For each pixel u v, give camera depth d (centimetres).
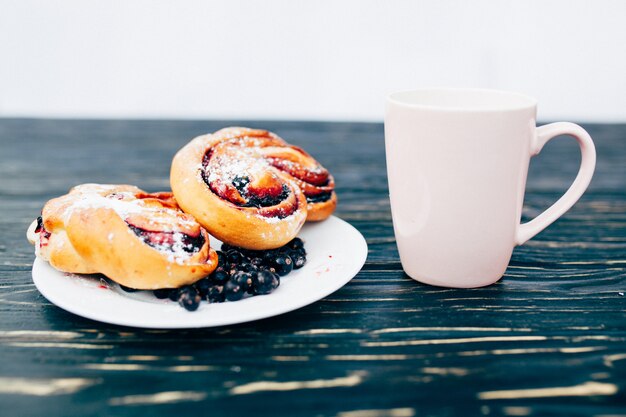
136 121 96
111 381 37
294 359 39
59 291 43
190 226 45
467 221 45
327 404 35
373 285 47
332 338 41
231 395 36
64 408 35
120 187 51
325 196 55
